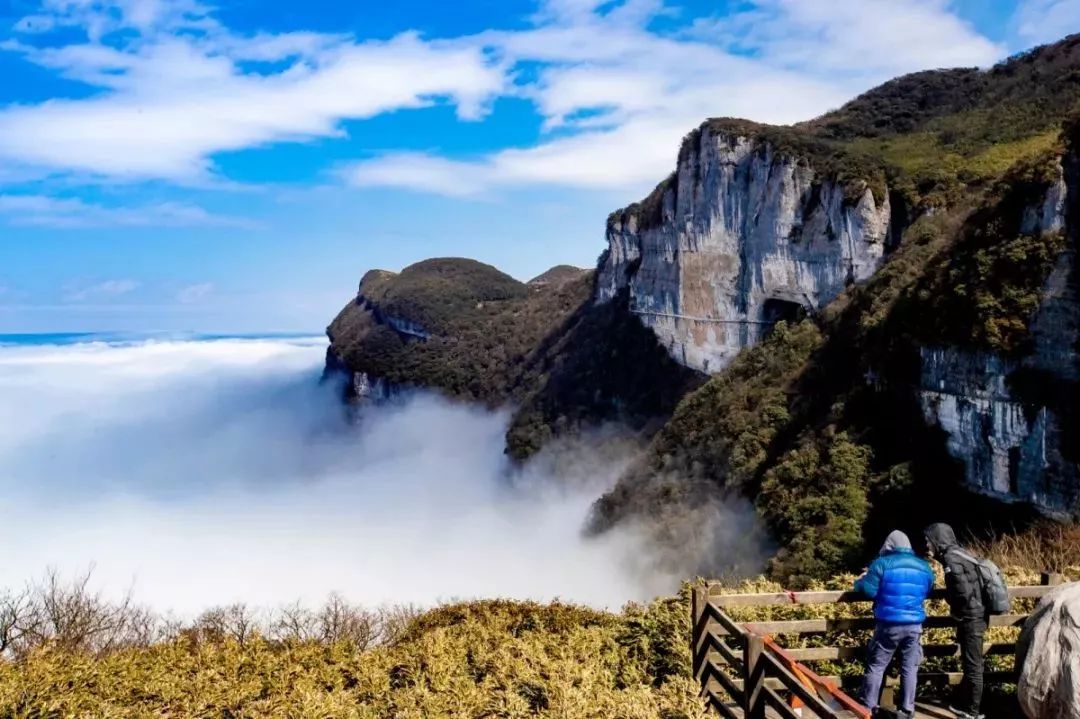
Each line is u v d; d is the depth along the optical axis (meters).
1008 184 42.44
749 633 8.42
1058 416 36.31
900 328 46.84
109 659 11.97
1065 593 7.73
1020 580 13.91
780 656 8.38
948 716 8.66
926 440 43.97
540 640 13.88
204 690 11.05
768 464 54.12
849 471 45.47
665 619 13.09
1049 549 25.45
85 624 17.89
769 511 48.56
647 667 12.35
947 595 8.50
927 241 54.81
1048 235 38.31
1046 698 7.31
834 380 54.47
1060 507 35.78
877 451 46.00
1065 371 36.41
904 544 8.50
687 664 11.57
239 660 12.46
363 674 12.22
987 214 43.12
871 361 49.00
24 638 16.44
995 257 40.69
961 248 44.12
